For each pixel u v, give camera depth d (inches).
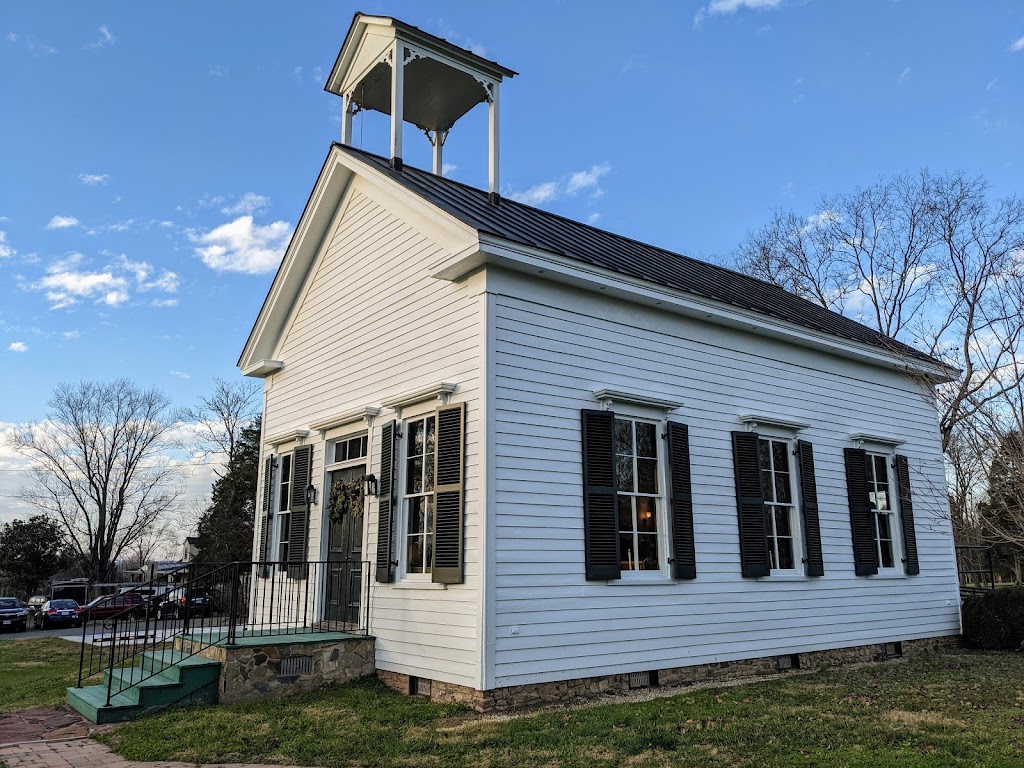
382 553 377.7
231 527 1382.9
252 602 496.7
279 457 506.3
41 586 1886.1
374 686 359.3
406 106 520.7
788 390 474.9
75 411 1854.1
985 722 275.4
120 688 330.0
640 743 245.0
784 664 427.5
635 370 392.8
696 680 378.9
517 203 494.0
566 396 360.5
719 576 403.2
